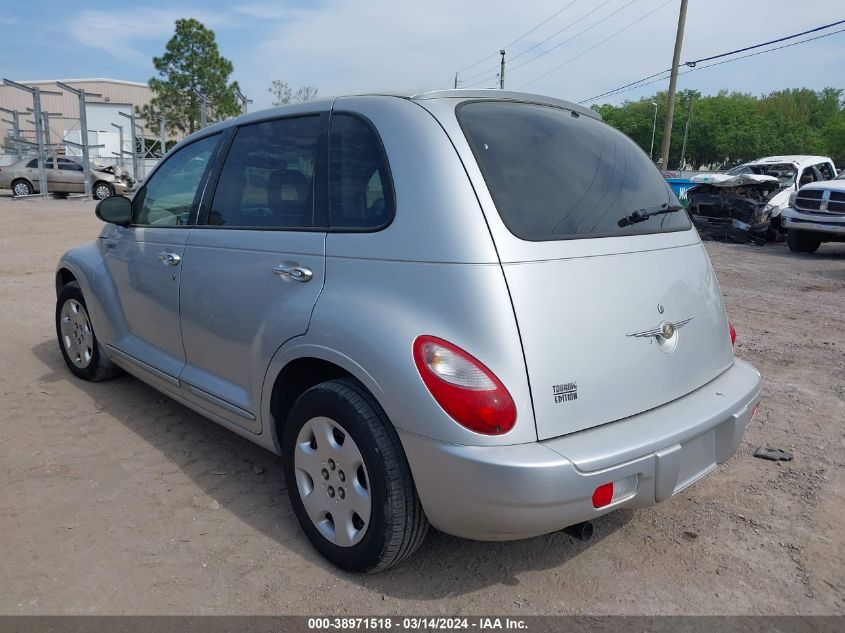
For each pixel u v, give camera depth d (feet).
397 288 8.17
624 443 7.75
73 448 12.67
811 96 300.61
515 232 7.98
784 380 17.31
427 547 9.79
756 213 48.88
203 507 10.71
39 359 17.98
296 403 9.23
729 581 9.13
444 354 7.55
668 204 10.53
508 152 8.80
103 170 89.10
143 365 13.21
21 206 69.92
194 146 12.78
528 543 9.96
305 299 9.11
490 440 7.38
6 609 8.26
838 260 41.81
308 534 9.46
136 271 13.19
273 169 10.52
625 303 8.50
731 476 12.10
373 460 8.11
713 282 10.33
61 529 9.98
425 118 8.77
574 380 7.82
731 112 256.93
